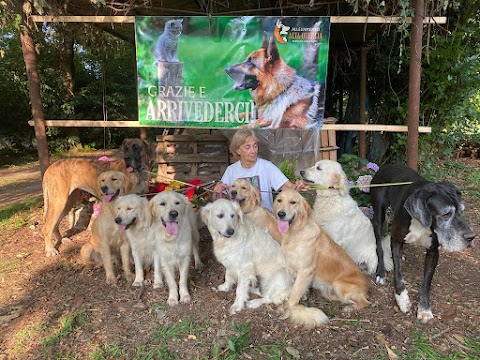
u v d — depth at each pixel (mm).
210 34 5016
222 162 6504
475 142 10125
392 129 5035
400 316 3268
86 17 5082
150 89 5250
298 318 3156
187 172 6547
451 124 7109
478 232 5152
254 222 3873
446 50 6324
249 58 5051
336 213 3861
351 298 3393
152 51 5129
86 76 15812
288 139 6418
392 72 7348
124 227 3633
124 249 4004
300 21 4883
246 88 5133
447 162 8953
